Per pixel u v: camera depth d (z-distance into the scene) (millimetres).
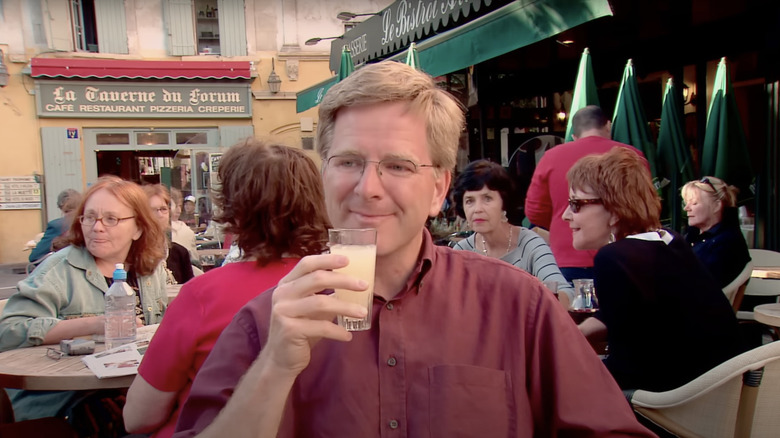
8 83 12297
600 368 1169
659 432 2113
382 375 1086
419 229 1123
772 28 4934
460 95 7016
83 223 2629
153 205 4254
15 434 2111
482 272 1182
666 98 4551
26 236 12602
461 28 3650
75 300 2580
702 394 1813
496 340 1132
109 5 12703
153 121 13070
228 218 1755
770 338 4348
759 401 1784
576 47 6586
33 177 12547
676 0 5484
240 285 1649
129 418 1680
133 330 2398
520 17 3168
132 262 2816
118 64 12461
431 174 1132
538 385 1138
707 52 5656
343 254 979
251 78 13234
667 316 1975
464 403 1078
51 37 12367
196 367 1638
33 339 2379
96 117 12711
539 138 6699
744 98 5516
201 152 9219
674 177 4445
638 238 2084
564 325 1154
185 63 12805
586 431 1095
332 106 1119
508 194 3119
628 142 3900
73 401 2484
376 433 1072
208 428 982
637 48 6152
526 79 7098
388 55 6141
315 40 7977
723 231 3814
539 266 2990
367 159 1089
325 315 917
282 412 980
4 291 9203
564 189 3568
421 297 1138
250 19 13258
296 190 1719
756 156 5457
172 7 12961
